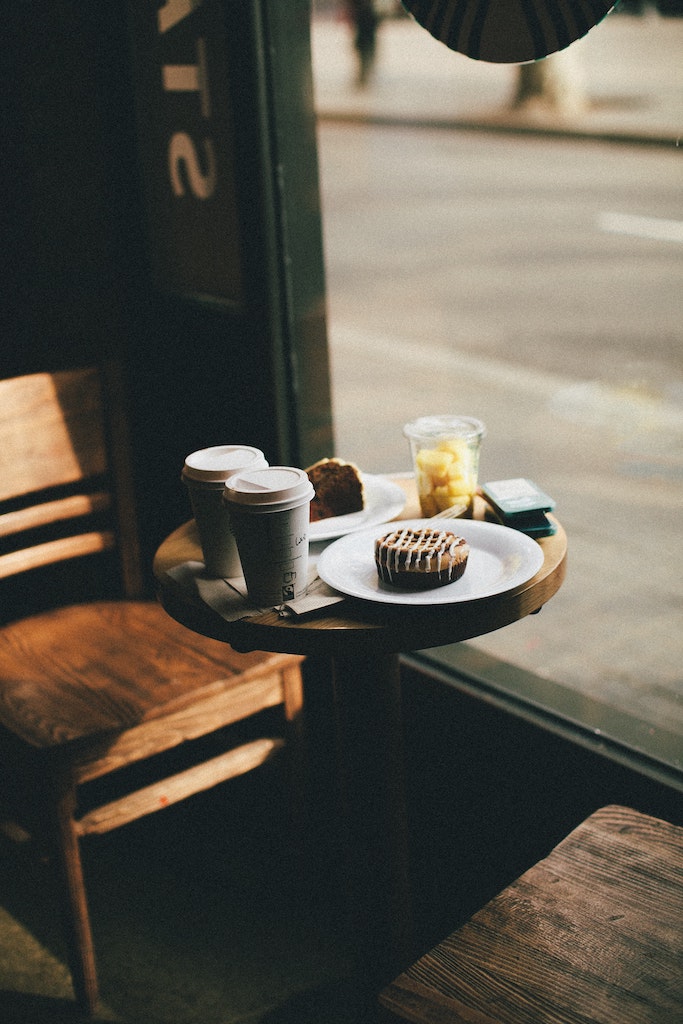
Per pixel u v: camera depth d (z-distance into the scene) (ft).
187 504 8.27
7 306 8.94
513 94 50.42
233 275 7.06
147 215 7.61
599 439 14.51
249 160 6.49
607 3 4.95
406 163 39.93
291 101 6.47
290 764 7.02
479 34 5.21
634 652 9.48
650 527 11.78
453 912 6.89
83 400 7.33
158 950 6.85
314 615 4.47
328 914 7.13
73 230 8.13
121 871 7.62
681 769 5.81
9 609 9.25
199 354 7.59
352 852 5.43
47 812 5.89
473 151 41.39
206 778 6.52
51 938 7.03
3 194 8.49
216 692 6.27
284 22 6.29
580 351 18.67
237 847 7.84
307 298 6.95
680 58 65.36
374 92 61.98
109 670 6.51
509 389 16.97
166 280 7.67
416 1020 3.72
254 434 7.32
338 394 17.24
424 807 7.36
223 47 6.46
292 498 4.40
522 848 6.74
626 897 4.24
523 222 29.14
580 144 41.09
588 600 10.46
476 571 4.71
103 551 8.29
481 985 3.84
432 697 7.04
